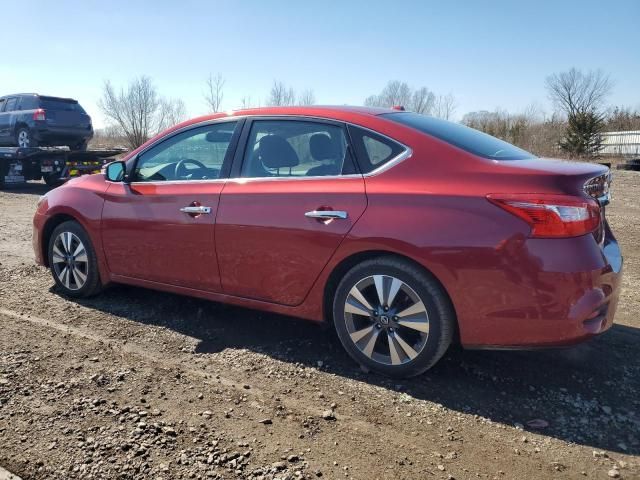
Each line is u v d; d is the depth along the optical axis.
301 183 3.42
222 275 3.74
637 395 3.09
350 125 3.40
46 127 15.52
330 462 2.44
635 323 4.20
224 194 3.68
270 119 3.71
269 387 3.14
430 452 2.54
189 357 3.53
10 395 2.96
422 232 2.96
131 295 4.73
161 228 3.97
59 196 4.67
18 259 6.07
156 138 4.25
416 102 37.69
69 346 3.66
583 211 2.75
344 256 3.22
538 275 2.75
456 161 3.05
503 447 2.59
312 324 4.08
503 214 2.81
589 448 2.59
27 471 2.34
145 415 2.79
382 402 2.98
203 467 2.38
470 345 2.98
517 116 39.97
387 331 3.20
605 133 34.12
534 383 3.20
